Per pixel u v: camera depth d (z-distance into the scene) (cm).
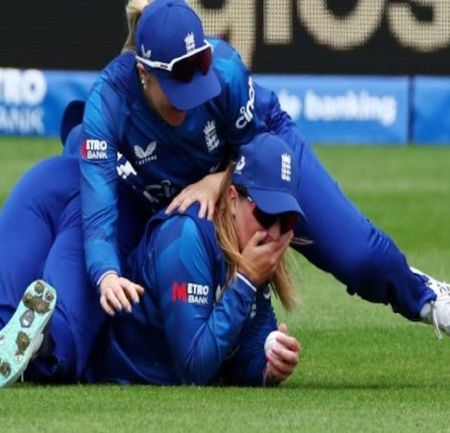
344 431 1689
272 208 1972
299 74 7144
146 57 2006
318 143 7344
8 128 7281
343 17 7075
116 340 2080
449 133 7394
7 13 7031
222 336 1989
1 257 2148
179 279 1997
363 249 2102
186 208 2030
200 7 6875
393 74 7238
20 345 1972
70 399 1898
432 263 3847
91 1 6975
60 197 2186
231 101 2097
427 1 7081
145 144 2095
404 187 5819
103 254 2014
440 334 2145
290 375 2161
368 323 2903
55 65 7125
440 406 1881
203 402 1883
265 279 2016
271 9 6975
